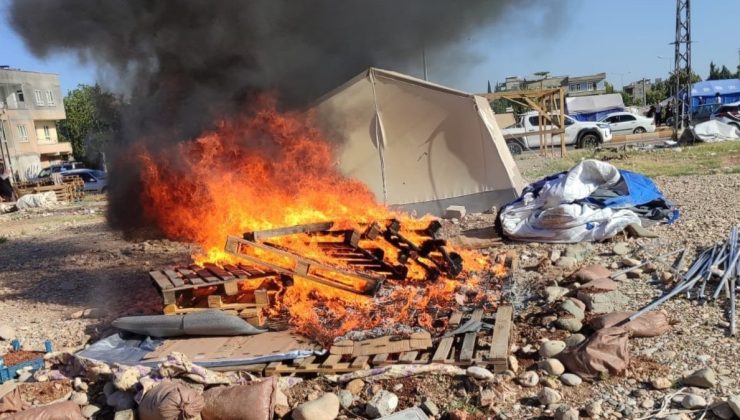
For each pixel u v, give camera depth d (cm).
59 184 2503
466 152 1004
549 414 360
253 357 438
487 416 365
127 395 397
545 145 2294
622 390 379
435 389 394
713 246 618
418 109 993
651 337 450
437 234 618
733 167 1405
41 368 473
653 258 638
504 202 999
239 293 541
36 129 4266
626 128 2866
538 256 706
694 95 3566
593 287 540
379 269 609
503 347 422
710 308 493
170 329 488
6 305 734
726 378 380
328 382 412
